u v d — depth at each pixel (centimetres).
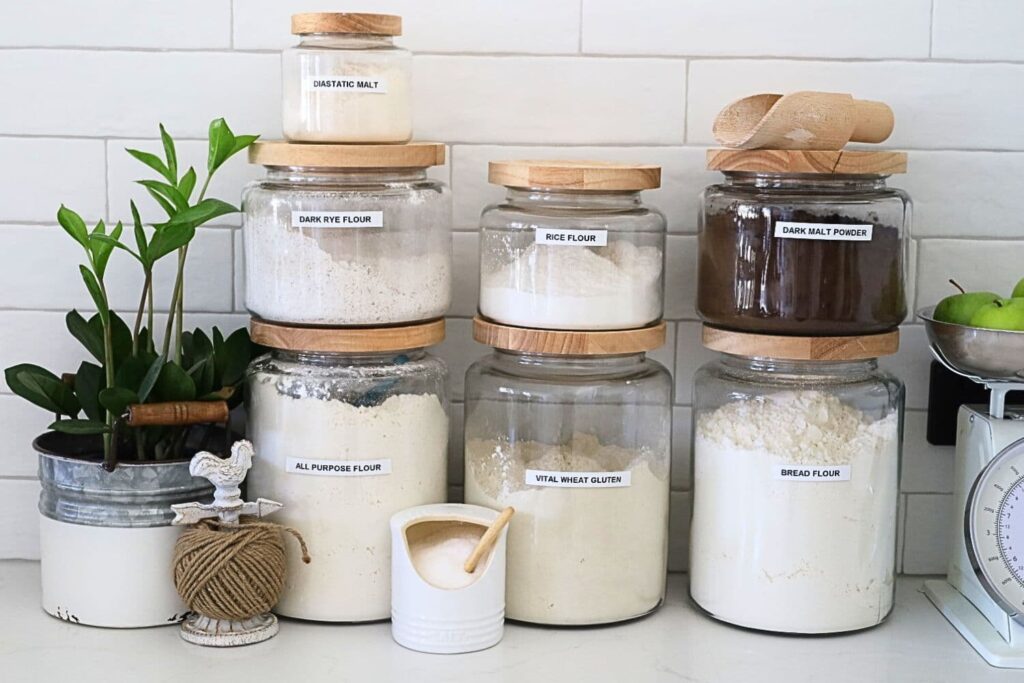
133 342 139
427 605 127
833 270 129
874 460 133
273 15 150
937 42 150
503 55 150
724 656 129
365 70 129
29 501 157
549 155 152
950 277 154
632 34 150
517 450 134
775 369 136
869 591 135
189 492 134
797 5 149
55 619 137
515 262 132
